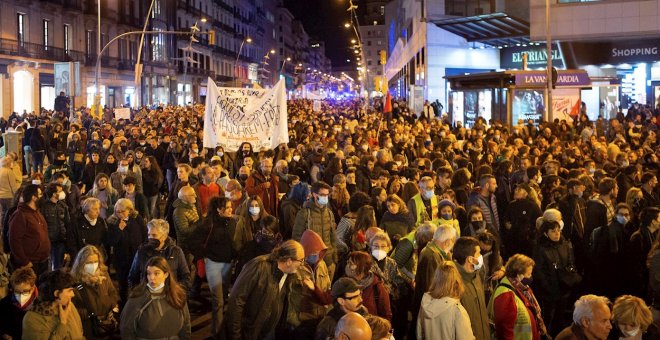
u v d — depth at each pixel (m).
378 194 10.16
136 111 43.75
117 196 11.55
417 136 19.92
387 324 4.80
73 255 9.32
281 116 14.98
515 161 14.62
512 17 41.41
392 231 8.69
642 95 41.97
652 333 5.58
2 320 6.34
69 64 30.80
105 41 62.66
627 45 41.31
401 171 13.51
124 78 66.62
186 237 8.51
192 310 9.82
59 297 5.80
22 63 47.78
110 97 64.25
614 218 8.98
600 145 15.74
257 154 14.82
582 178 10.48
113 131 23.00
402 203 8.87
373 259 7.36
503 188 11.13
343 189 10.33
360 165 13.02
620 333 5.48
